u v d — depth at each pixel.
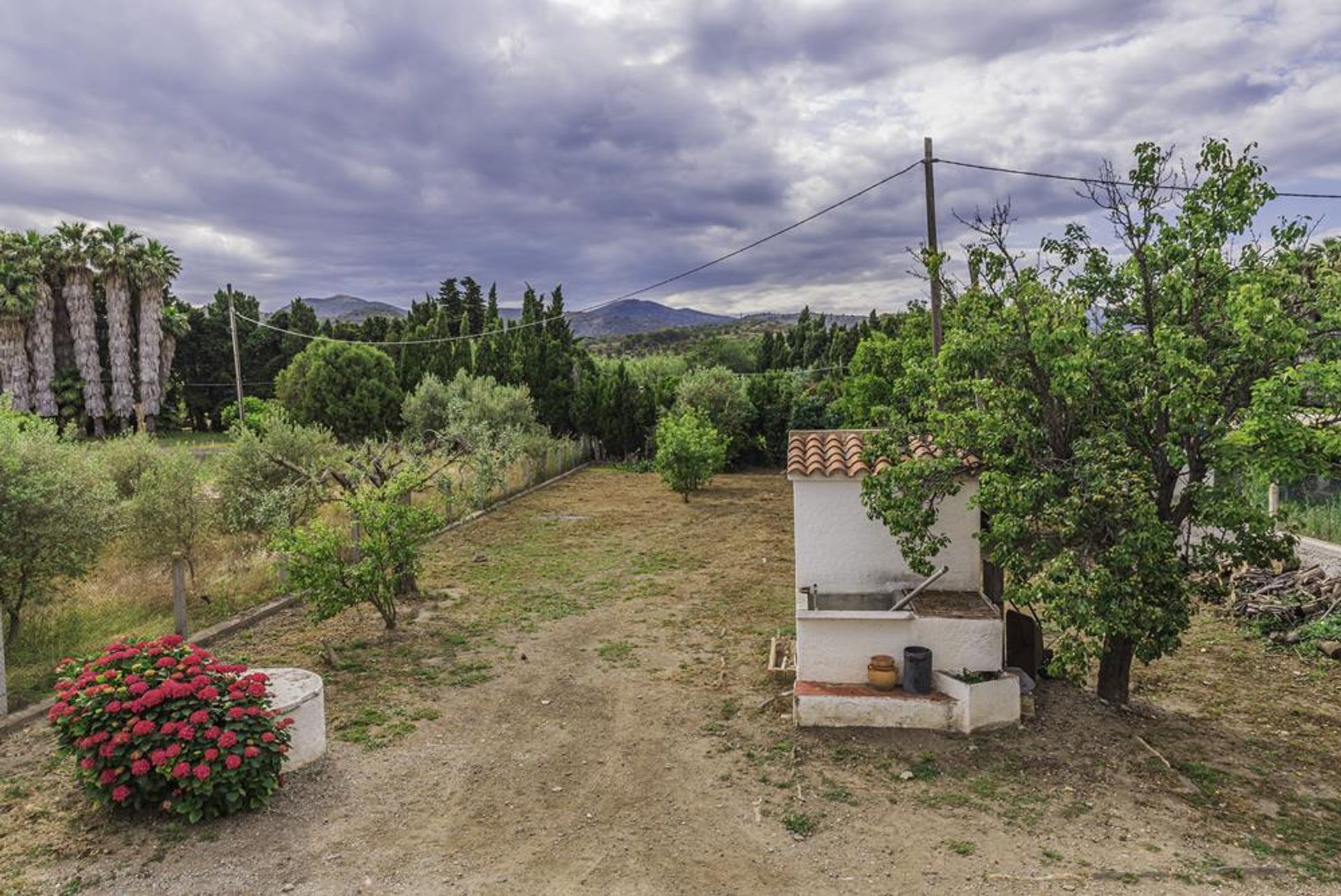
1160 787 6.72
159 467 13.91
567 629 11.58
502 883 5.39
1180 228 7.41
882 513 8.09
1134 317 7.82
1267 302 6.37
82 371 42.44
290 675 7.61
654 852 5.80
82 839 5.81
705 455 24.80
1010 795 6.58
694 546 17.83
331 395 37.41
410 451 16.89
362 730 7.96
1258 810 6.36
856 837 5.97
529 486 27.12
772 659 9.64
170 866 5.50
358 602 11.07
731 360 71.88
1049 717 8.09
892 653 8.19
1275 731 7.90
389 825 6.16
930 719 7.78
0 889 5.18
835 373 46.97
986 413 7.90
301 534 10.76
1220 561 12.75
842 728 7.91
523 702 8.82
